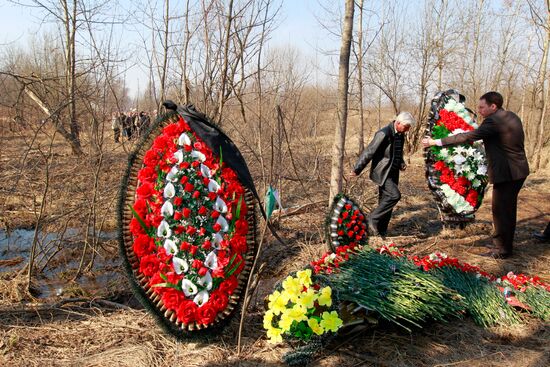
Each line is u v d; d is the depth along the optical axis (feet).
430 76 48.42
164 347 11.23
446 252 18.47
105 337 11.70
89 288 15.97
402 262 12.99
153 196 10.96
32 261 15.29
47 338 11.68
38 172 26.76
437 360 10.83
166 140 11.18
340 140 15.56
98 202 20.80
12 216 22.36
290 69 25.88
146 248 10.85
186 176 11.04
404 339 11.65
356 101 40.04
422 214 24.50
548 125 48.06
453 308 12.17
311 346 10.71
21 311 13.28
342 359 10.80
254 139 26.07
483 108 17.34
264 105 26.68
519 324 12.51
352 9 15.01
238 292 11.53
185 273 10.90
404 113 18.30
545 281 15.53
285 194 26.94
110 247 19.76
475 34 47.50
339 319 10.41
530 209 25.84
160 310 10.96
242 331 11.89
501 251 17.94
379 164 18.95
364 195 24.82
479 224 22.34
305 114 34.09
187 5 19.10
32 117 20.10
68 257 18.97
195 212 11.07
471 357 10.98
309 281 10.78
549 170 38.27
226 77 19.71
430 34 46.91
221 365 10.51
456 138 17.98
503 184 17.34
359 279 11.78
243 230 11.44
